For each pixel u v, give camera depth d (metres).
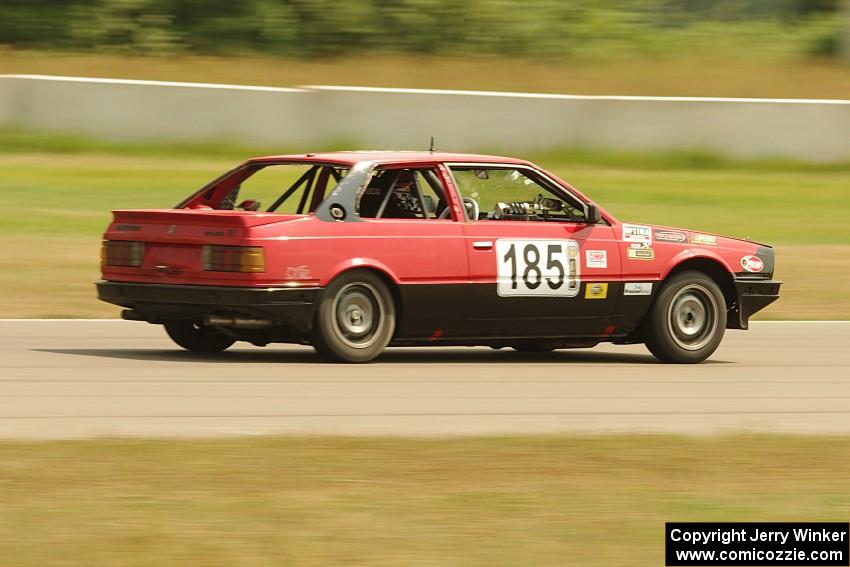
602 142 94.50
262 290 33.25
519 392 31.89
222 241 33.50
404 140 91.38
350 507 19.48
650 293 38.09
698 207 82.31
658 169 94.38
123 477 21.11
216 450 23.31
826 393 33.09
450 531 18.30
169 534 17.73
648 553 17.55
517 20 115.56
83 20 110.38
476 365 36.84
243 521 18.48
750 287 39.41
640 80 112.00
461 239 35.69
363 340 34.97
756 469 23.05
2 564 16.30
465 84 108.25
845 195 88.56
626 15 121.25
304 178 36.97
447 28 114.12
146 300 34.78
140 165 86.38
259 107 90.62
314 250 33.88
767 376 36.03
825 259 67.56
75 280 54.91
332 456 23.05
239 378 32.47
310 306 33.91
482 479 21.66
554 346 38.12
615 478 22.08
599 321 37.62
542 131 93.44
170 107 90.00
